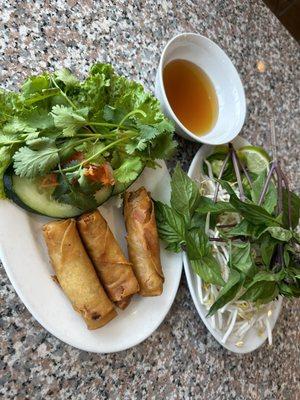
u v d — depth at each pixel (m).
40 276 0.28
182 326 0.35
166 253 0.34
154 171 0.35
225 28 0.45
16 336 0.27
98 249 0.29
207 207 0.34
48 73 0.31
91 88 0.30
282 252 0.34
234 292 0.32
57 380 0.28
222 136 0.37
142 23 0.38
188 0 0.43
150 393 0.32
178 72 0.38
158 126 0.30
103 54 0.35
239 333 0.36
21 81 0.31
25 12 0.32
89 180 0.28
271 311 0.38
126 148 0.30
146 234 0.31
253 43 0.47
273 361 0.40
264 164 0.40
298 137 0.48
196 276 0.35
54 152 0.27
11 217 0.27
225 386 0.36
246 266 0.32
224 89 0.39
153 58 0.38
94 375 0.30
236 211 0.34
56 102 0.28
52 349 0.29
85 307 0.28
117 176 0.29
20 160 0.26
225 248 0.36
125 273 0.30
